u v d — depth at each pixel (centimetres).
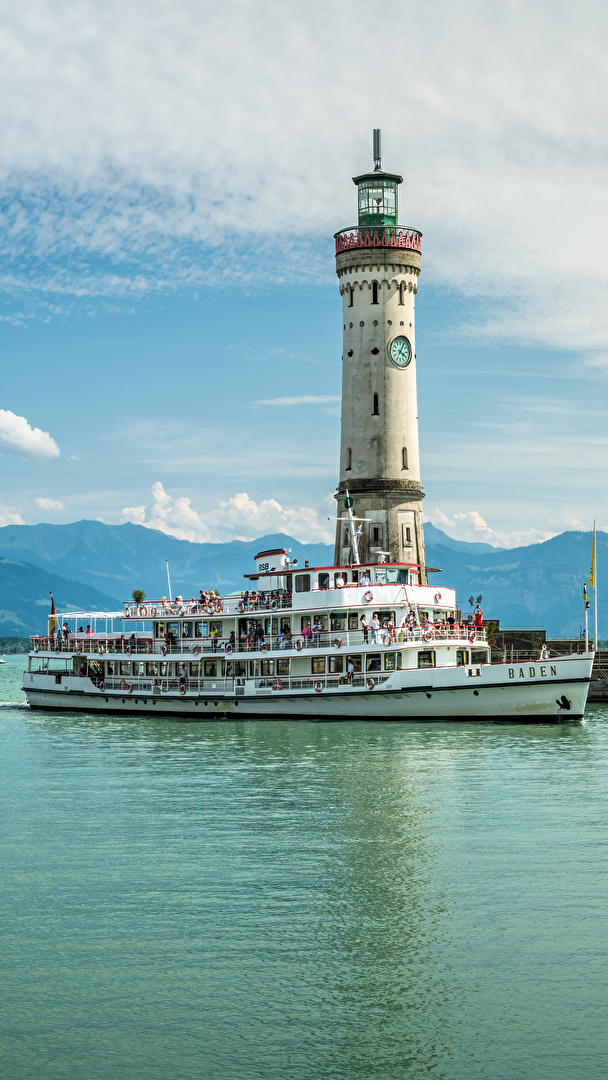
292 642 9431
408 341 12519
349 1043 2762
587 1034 2788
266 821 4994
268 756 7106
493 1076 2605
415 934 3441
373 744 7525
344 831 4759
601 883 3909
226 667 9881
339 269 12612
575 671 8356
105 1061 2691
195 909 3706
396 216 12838
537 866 4138
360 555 12150
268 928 3512
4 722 10181
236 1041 2780
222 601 10088
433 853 4353
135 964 3244
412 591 9325
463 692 8612
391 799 5459
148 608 10594
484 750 7138
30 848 4547
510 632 11844
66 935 3484
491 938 3403
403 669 8856
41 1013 2938
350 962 3234
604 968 3167
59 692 11194
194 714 9988
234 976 3150
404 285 12488
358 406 12419
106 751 7675
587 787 5716
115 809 5362
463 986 3064
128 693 10450
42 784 6181
